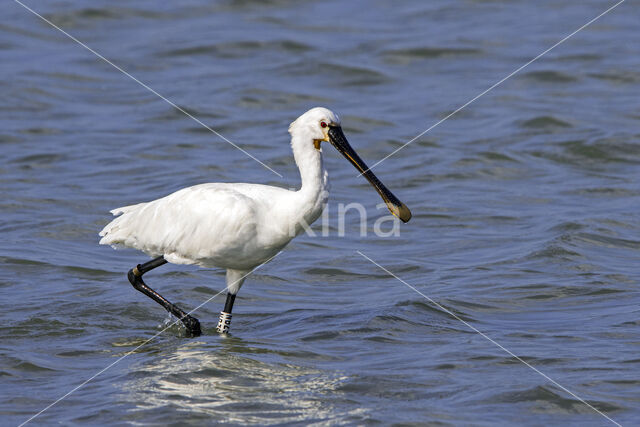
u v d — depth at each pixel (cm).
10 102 2470
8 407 970
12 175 1972
